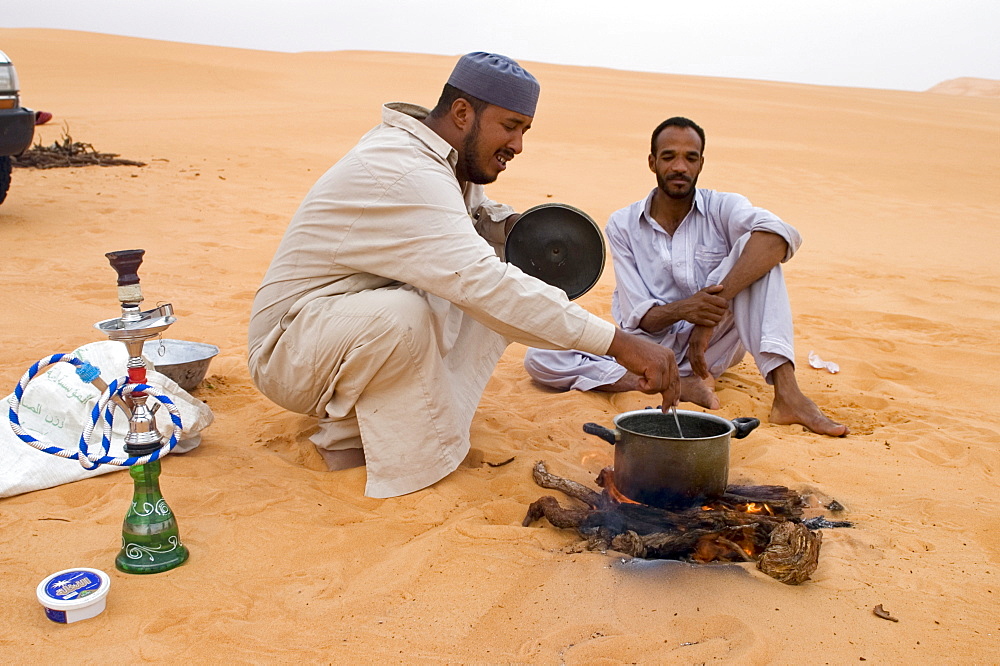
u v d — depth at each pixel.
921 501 3.55
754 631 2.57
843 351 6.25
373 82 37.88
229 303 6.92
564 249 4.20
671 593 2.80
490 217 4.26
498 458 3.96
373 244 3.44
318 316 3.53
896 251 11.10
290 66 42.91
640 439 3.28
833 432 4.39
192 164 15.32
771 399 5.08
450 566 2.96
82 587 2.65
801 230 12.59
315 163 16.27
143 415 2.88
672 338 5.03
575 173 16.72
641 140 23.17
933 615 2.71
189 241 9.32
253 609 2.70
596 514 3.25
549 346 3.40
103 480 3.58
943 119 35.75
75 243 8.87
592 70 57.69
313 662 2.44
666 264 4.97
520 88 3.48
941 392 5.39
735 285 4.59
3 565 2.90
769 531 3.12
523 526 3.29
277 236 9.80
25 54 36.94
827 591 2.84
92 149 15.21
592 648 2.49
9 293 6.83
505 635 2.59
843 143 25.33
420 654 2.49
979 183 18.78
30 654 2.43
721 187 16.61
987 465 4.00
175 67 36.81
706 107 33.50
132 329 2.82
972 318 7.43
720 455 3.28
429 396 3.53
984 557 3.11
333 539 3.14
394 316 3.39
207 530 3.19
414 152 3.46
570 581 2.87
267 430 4.28
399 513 3.37
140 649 2.46
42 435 3.64
